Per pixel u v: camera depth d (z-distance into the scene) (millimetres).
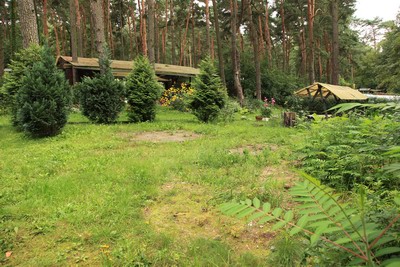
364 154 4324
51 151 7438
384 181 4156
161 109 19641
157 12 44062
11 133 10516
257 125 13203
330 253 1837
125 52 49469
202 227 3420
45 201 4090
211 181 4980
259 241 3084
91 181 4945
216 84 13680
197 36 55594
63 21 40531
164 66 28375
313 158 5500
